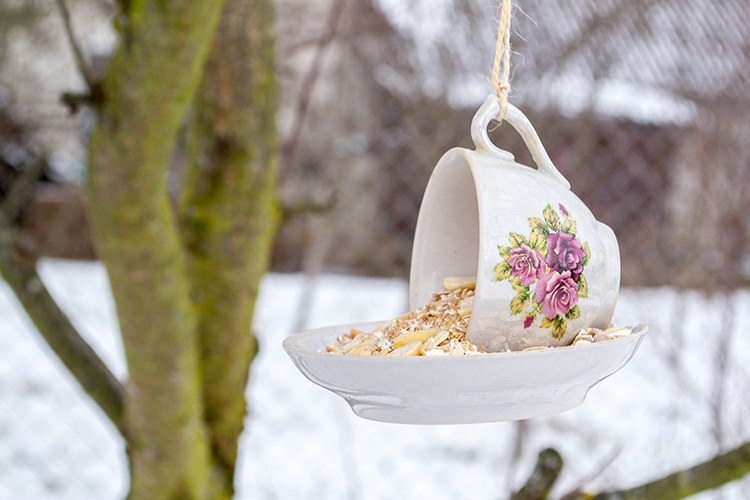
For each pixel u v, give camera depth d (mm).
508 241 938
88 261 5012
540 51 2961
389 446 3510
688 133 3098
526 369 863
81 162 3725
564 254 968
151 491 1474
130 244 1163
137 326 1261
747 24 2891
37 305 1662
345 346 1057
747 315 3307
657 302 3014
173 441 1404
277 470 3332
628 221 3316
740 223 2881
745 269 2885
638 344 1008
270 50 1395
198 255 1470
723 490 2465
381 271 3822
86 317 4816
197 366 1413
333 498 3162
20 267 1669
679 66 3033
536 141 1055
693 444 2719
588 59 3082
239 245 1463
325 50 2904
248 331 1550
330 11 2773
